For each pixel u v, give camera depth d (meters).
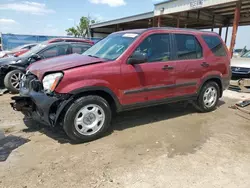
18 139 3.62
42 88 3.40
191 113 5.19
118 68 3.64
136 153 3.25
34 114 3.58
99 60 3.68
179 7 13.80
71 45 7.44
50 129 4.02
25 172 2.73
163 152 3.30
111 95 3.62
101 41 4.75
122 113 5.04
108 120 3.74
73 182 2.56
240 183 2.62
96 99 3.51
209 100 5.22
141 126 4.31
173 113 5.15
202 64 4.79
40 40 19.17
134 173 2.76
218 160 3.11
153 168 2.88
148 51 4.02
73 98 3.36
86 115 3.47
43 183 2.54
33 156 3.11
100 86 3.46
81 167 2.86
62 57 4.17
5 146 3.38
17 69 6.60
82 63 3.50
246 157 3.22
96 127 3.62
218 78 5.18
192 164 2.99
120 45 4.02
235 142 3.70
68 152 3.23
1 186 2.47
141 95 3.98
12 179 2.59
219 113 5.23
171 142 3.64
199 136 3.90
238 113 5.27
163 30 4.28
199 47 4.80
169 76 4.27
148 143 3.58
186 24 22.66
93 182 2.57
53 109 3.32
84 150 3.30
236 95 7.18
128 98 3.84
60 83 3.18
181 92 4.59
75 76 3.27
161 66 4.12
